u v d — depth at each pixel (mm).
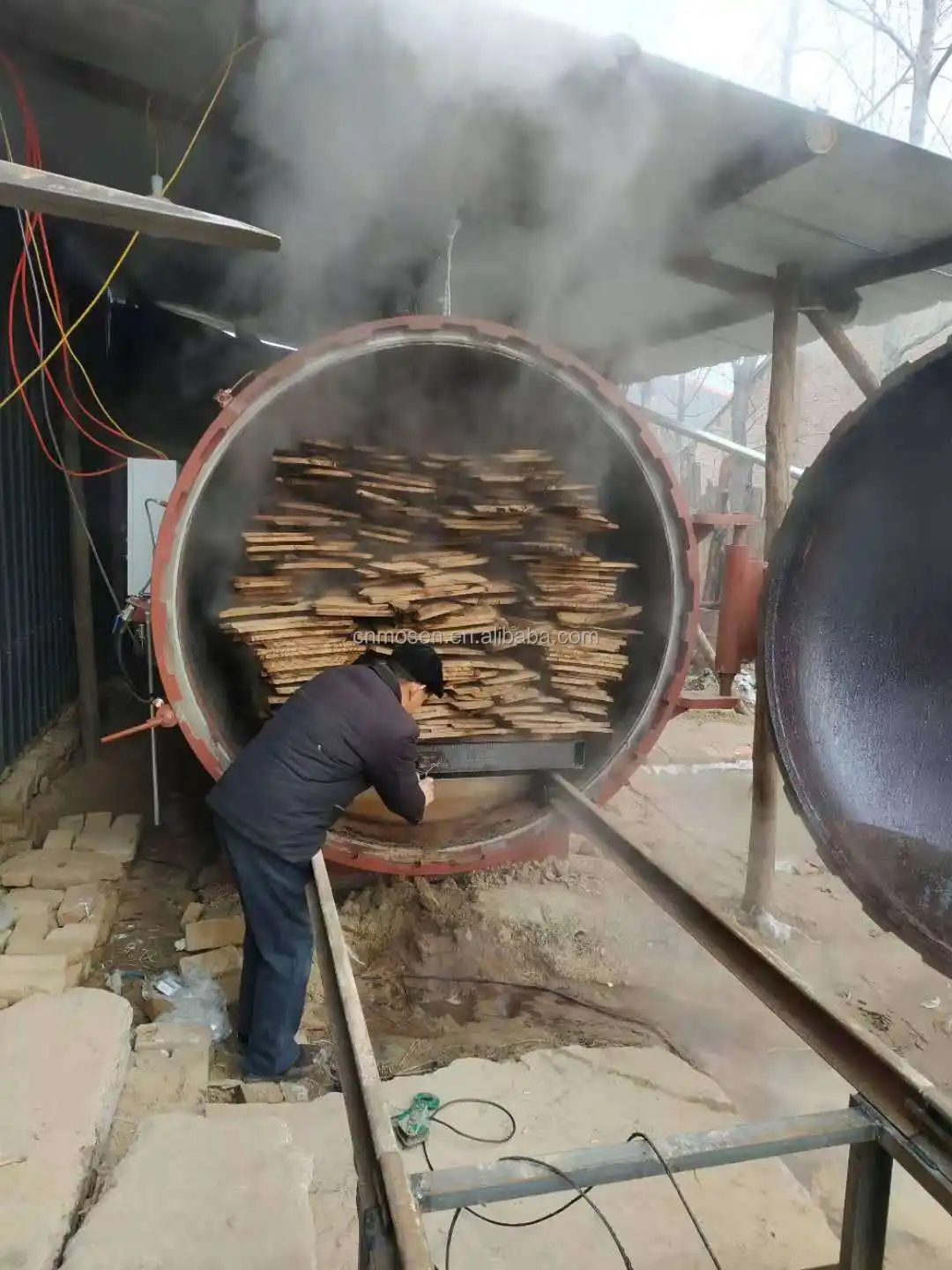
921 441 3145
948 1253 2584
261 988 3223
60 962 3533
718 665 3977
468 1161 2758
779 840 5590
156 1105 2984
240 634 4117
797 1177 2955
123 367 7391
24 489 5371
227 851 3225
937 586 3176
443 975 3992
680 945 4203
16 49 3645
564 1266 2410
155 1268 2240
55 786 5535
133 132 4312
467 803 4520
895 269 4078
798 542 3416
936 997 3900
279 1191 2504
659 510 4004
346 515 4449
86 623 5891
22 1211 2357
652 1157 1770
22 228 4785
